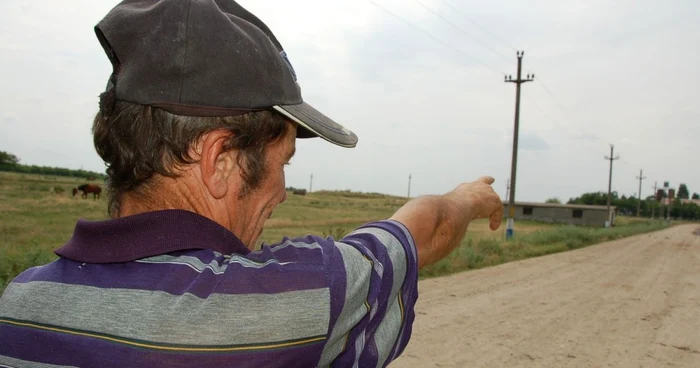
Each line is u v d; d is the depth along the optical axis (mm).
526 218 77812
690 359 6406
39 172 121312
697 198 193625
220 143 883
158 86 801
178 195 917
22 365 808
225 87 812
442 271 13211
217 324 776
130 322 781
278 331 788
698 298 10586
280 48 977
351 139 994
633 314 8734
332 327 823
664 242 33750
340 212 57531
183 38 800
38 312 832
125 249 830
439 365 5820
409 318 982
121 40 834
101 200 43344
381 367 924
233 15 895
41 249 10438
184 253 854
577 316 8391
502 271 13836
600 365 6051
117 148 869
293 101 892
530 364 5977
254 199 977
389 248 942
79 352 779
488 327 7445
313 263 852
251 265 838
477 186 1283
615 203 148125
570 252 21984
